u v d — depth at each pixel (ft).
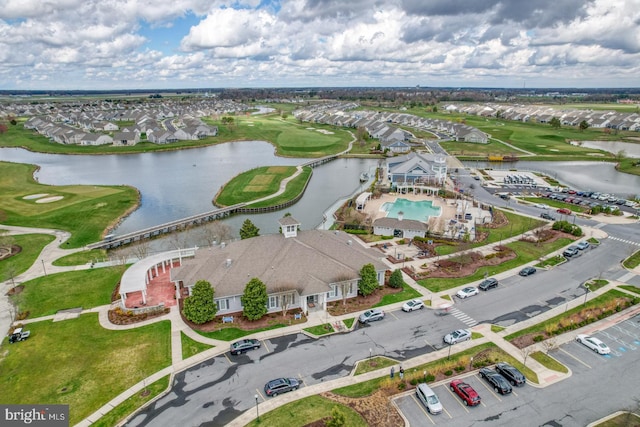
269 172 435.53
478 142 628.28
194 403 117.29
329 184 406.82
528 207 310.24
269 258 179.93
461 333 146.20
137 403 117.19
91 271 204.85
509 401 117.91
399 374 128.06
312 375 128.77
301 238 196.54
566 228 250.78
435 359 136.05
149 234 270.05
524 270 196.85
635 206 308.81
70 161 534.37
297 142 645.92
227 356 138.31
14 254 226.17
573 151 557.74
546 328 150.61
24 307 170.71
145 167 494.18
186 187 396.78
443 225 259.60
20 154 582.76
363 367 132.16
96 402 118.11
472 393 116.37
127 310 163.94
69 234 259.80
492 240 242.37
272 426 108.58
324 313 164.55
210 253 189.06
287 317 161.89
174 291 183.11
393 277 183.93
